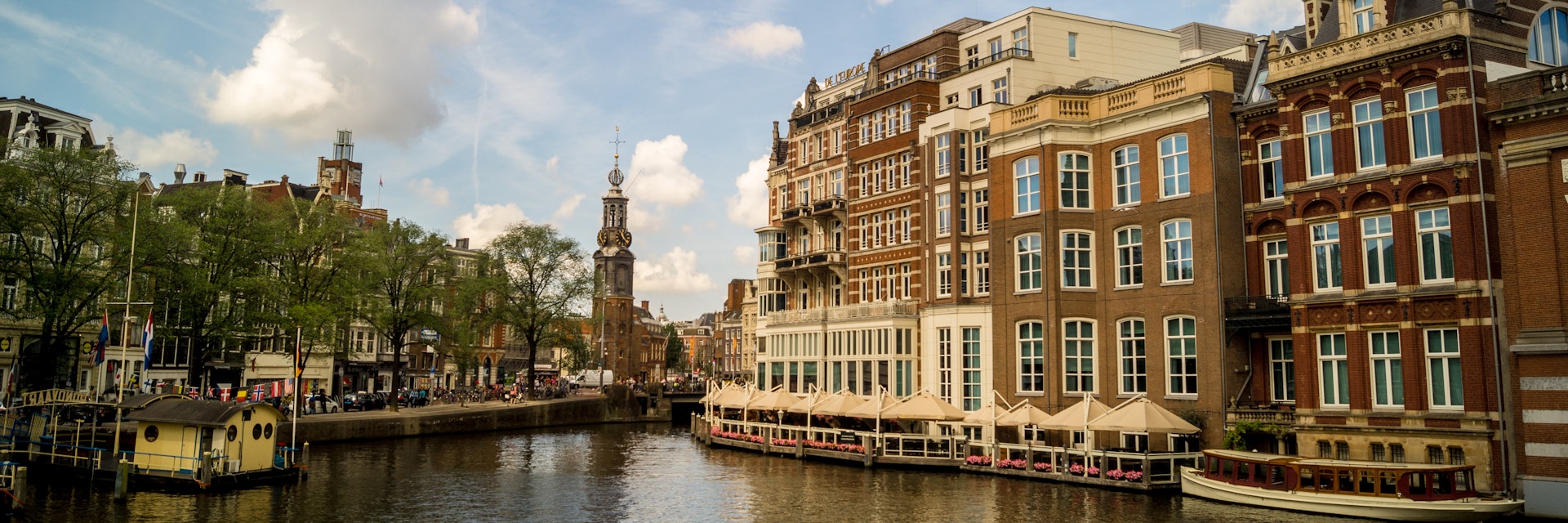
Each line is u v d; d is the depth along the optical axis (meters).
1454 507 28.64
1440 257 32.38
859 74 71.38
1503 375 30.72
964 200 53.16
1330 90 35.19
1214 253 40.72
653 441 65.56
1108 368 44.78
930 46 62.44
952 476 42.59
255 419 38.28
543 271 87.94
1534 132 30.14
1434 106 32.66
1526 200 30.11
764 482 41.31
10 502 29.72
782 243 71.81
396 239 70.12
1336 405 34.84
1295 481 31.62
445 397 85.06
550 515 33.47
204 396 61.66
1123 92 45.22
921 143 56.22
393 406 68.38
